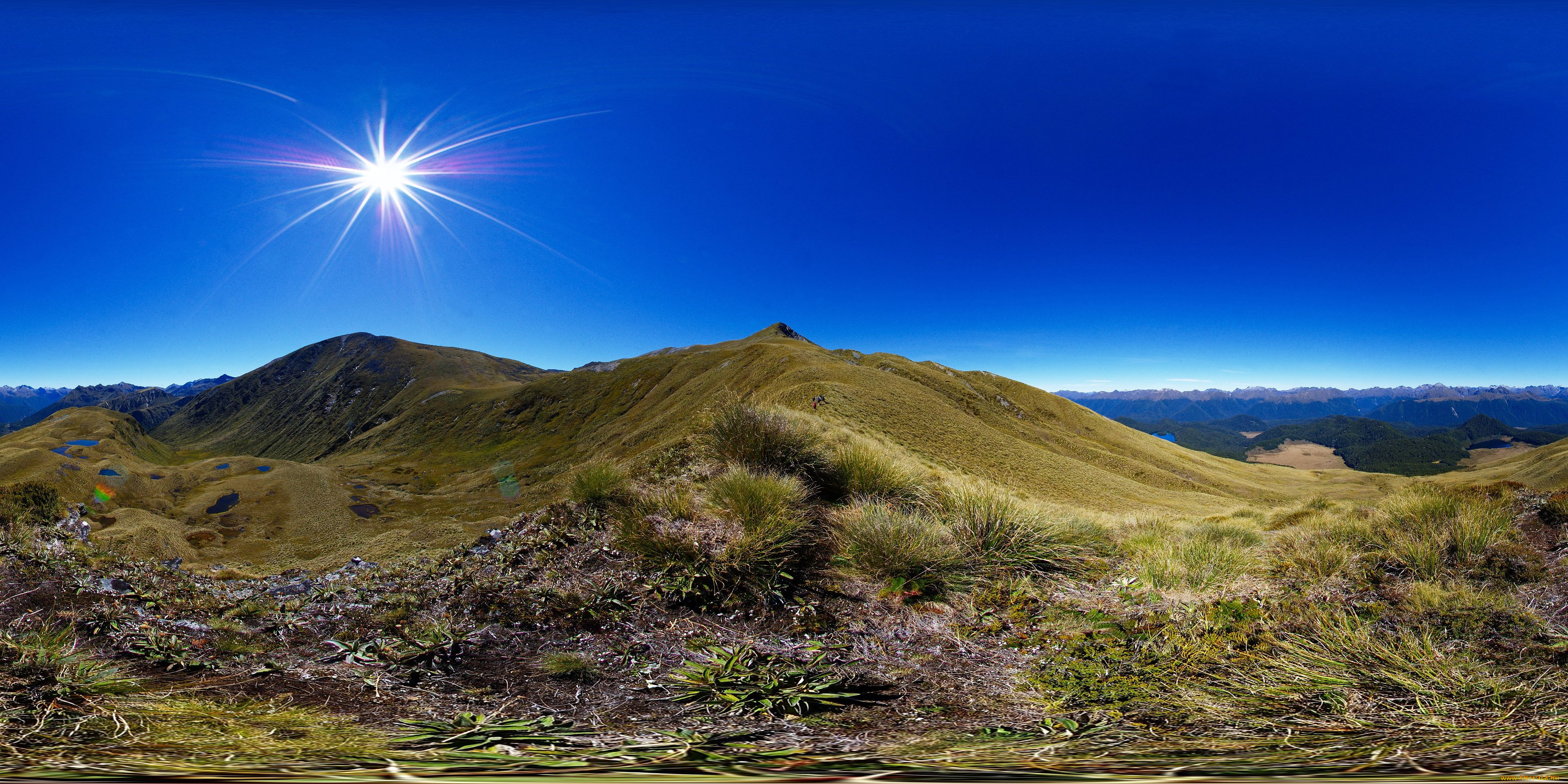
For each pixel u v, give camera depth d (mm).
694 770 1583
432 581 4898
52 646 2512
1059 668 3035
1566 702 2072
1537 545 4891
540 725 2203
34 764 1525
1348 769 1496
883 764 1670
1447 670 2379
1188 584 4484
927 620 4168
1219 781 1395
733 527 5512
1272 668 2715
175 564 6109
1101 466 78188
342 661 3062
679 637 3732
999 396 100750
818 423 9195
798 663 3229
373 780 1434
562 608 4008
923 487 7266
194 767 1535
